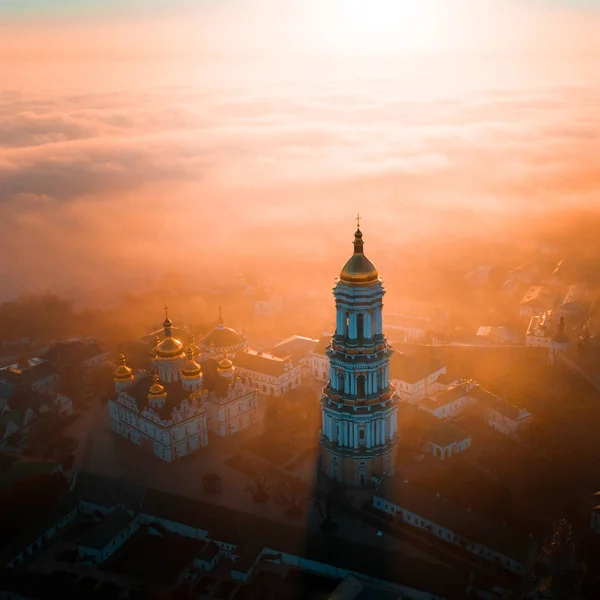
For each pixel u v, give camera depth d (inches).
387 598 6343.5
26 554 7559.1
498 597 6501.0
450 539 7381.9
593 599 6289.4
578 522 7534.5
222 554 7475.4
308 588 6993.1
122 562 7445.9
